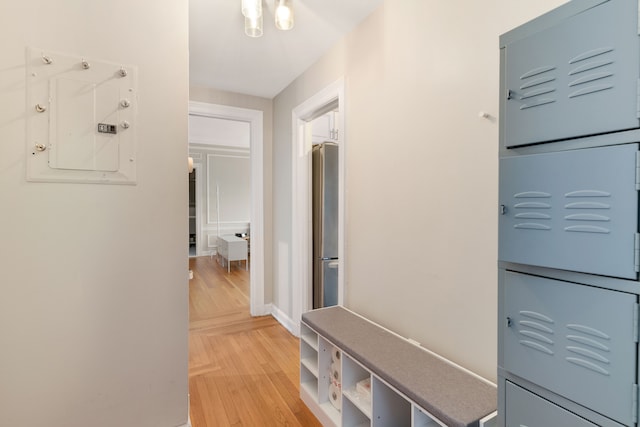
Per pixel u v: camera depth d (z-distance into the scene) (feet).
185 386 5.13
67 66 4.26
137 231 4.76
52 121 4.19
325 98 7.65
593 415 2.20
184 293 5.11
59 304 4.30
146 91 4.78
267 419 5.80
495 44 3.96
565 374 2.36
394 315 5.65
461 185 4.40
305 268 9.29
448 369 4.22
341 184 6.96
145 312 4.83
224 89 10.21
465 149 4.34
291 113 9.64
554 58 2.43
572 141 2.35
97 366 4.53
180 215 5.07
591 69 2.22
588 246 2.22
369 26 6.17
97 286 4.52
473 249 4.25
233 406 6.16
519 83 2.70
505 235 2.77
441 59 4.68
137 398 4.79
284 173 10.28
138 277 4.78
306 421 5.74
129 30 4.65
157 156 4.88
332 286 9.76
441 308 4.73
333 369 5.74
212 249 23.59
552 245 2.42
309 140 9.44
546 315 2.49
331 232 9.71
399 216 5.51
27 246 4.11
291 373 7.40
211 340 9.18
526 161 2.61
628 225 2.03
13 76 4.00
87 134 4.40
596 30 2.19
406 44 5.31
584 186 2.24
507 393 2.79
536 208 2.54
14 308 4.06
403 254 5.43
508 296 2.78
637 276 1.99
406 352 4.71
